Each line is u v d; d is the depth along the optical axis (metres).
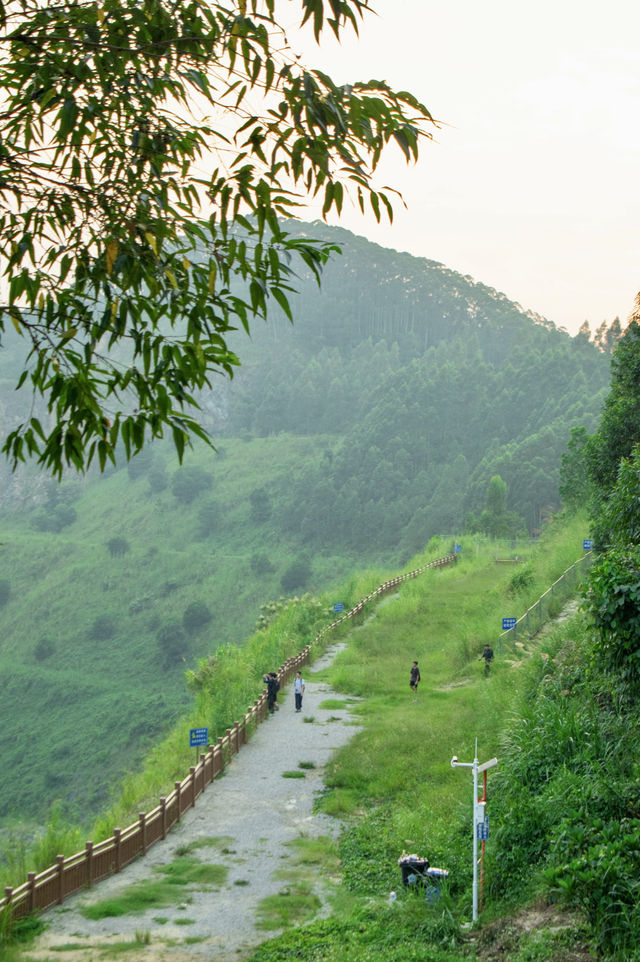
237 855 16.48
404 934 11.90
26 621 172.00
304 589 165.12
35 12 3.67
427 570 54.31
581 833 11.25
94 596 177.25
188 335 4.12
